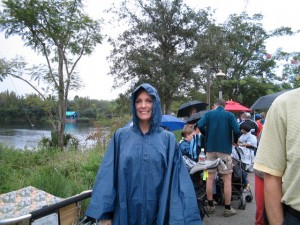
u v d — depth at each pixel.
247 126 8.06
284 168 1.93
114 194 2.49
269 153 1.94
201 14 22.48
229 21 40.50
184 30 22.19
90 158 7.47
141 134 2.60
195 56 22.14
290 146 1.86
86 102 18.84
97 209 2.42
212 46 22.05
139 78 22.08
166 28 22.19
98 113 17.44
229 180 5.55
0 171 6.31
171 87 21.19
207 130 5.54
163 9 21.83
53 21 12.78
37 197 3.53
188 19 21.91
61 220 2.93
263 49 42.59
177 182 2.53
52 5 12.77
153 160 2.50
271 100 8.13
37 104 13.59
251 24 41.62
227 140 5.47
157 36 21.97
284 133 1.90
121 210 2.45
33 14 12.42
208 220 5.38
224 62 24.52
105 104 21.58
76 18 13.30
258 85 40.06
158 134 2.61
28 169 6.95
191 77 21.98
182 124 7.59
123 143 2.58
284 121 1.89
